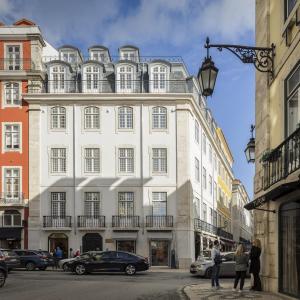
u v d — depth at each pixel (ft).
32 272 108.68
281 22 45.47
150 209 141.18
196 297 49.78
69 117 144.36
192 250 141.59
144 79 148.15
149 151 142.92
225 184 240.94
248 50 43.09
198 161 160.15
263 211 50.96
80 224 140.05
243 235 306.35
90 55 160.04
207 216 174.50
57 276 92.89
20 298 51.08
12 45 146.30
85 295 54.39
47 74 148.46
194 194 149.18
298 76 41.73
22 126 143.74
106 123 144.15
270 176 46.16
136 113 144.36
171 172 142.41
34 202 140.87
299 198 39.75
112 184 142.20
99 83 147.02
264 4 51.52
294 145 37.70
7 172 142.82
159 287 66.18
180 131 143.13
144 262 100.73
